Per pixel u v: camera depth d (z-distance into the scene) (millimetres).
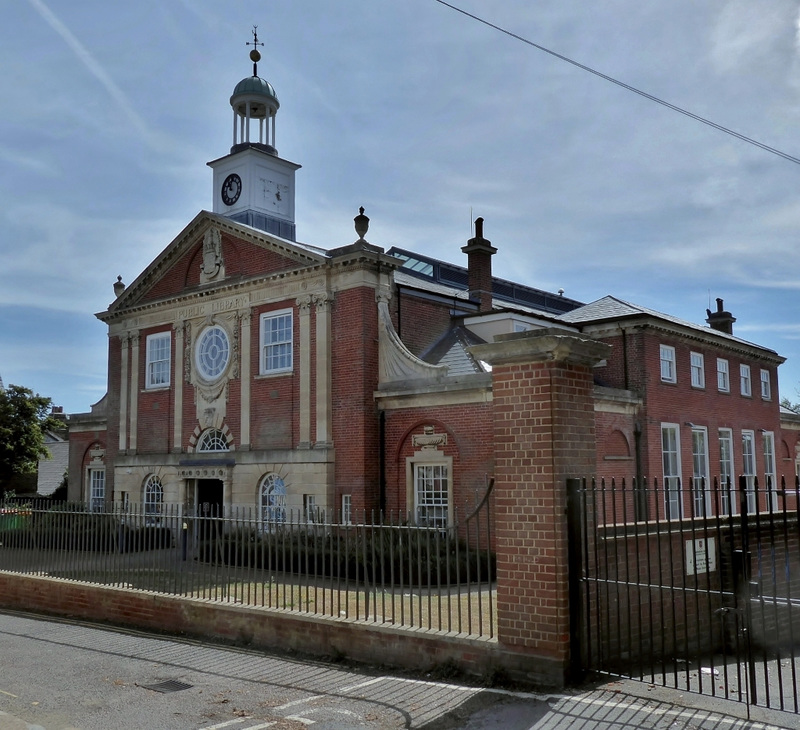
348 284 23766
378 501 23047
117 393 31141
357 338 23375
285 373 24922
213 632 11992
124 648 11453
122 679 9719
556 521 8703
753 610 12250
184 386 27984
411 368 22938
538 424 8938
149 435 29062
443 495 22000
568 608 8711
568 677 8547
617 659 9438
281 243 25047
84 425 33719
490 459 20891
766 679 7691
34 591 15117
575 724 7379
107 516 14305
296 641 10906
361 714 8070
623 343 26672
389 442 23125
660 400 26672
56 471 49312
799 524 8047
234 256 26922
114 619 13570
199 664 10359
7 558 16109
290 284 25016
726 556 11922
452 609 12062
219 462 26062
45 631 12914
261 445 25312
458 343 25594
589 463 9266
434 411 22250
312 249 26234
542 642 8656
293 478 24141
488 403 21172
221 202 30938
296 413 24484
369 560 15555
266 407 25344
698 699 8062
